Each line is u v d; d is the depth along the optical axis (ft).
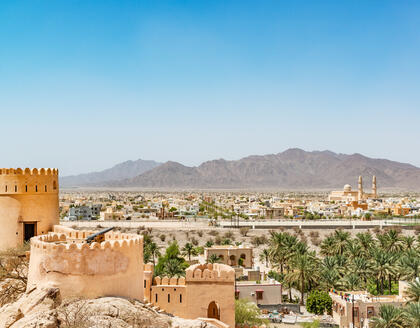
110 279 99.40
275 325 221.66
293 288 296.71
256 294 242.58
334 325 225.76
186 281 137.80
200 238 522.88
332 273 255.50
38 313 84.79
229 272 137.28
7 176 139.64
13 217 139.44
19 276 124.77
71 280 96.53
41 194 143.13
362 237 336.08
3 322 88.94
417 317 177.47
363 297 228.84
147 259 346.33
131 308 94.02
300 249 296.71
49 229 144.56
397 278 269.64
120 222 653.30
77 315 85.61
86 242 111.24
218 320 129.29
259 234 561.02
